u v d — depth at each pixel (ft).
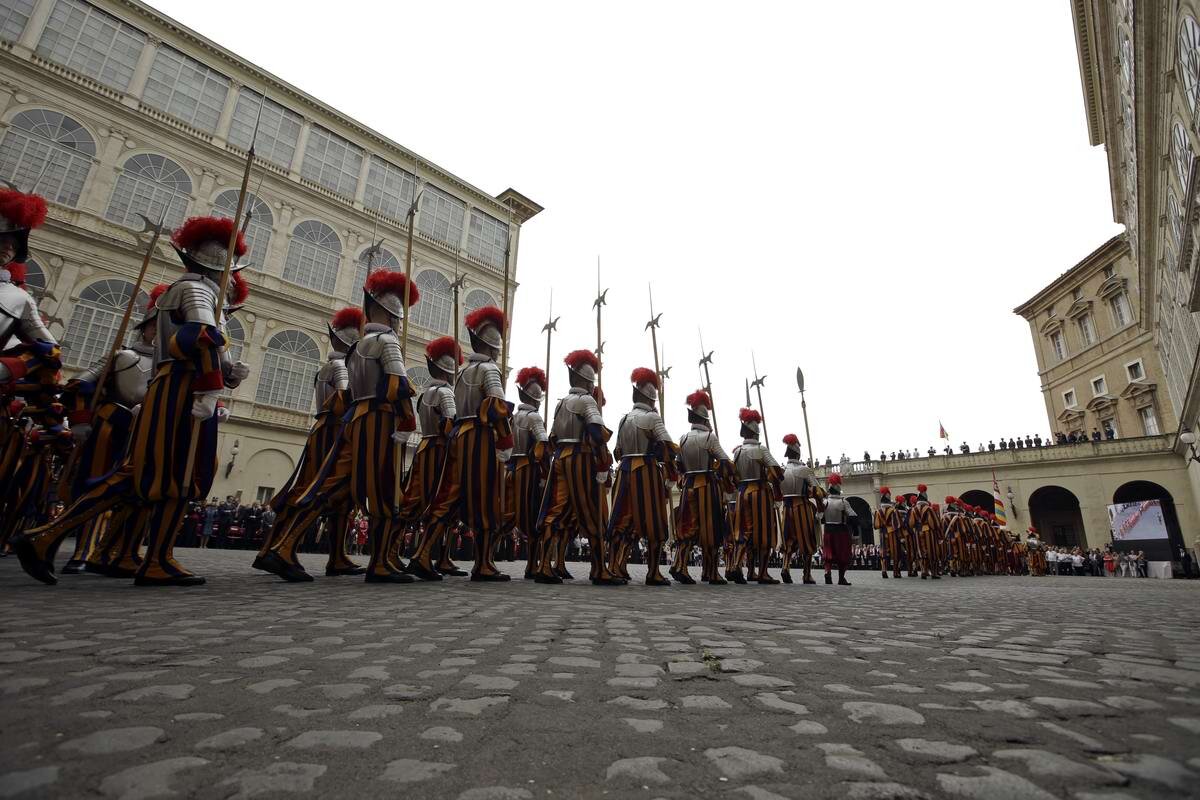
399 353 19.22
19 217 14.38
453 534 47.83
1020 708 5.99
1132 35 43.83
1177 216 48.52
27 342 15.42
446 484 23.27
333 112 99.66
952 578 54.34
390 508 19.13
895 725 5.41
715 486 28.96
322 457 22.33
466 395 23.16
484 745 4.69
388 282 19.98
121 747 4.33
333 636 9.16
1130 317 116.47
